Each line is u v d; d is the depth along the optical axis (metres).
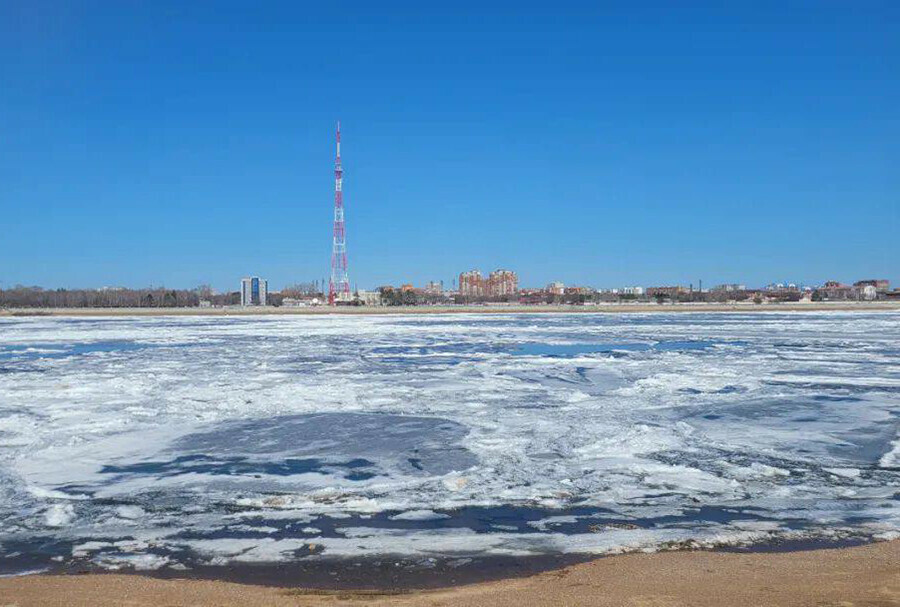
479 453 16.11
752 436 17.81
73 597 8.44
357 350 43.41
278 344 48.47
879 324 74.44
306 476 14.37
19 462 15.49
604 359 36.97
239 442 17.44
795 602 7.84
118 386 26.92
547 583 8.86
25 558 10.13
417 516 11.88
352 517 11.84
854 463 15.26
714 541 10.51
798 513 11.89
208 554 10.22
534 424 19.34
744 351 41.84
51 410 21.78
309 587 8.99
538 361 36.03
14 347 47.50
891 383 27.28
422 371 31.72
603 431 18.34
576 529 11.14
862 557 9.63
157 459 15.78
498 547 10.37
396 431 18.58
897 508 12.18
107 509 12.32
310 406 22.45
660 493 13.05
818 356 38.47
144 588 8.80
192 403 23.02
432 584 9.05
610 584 8.70
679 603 7.93
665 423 19.45
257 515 11.97
